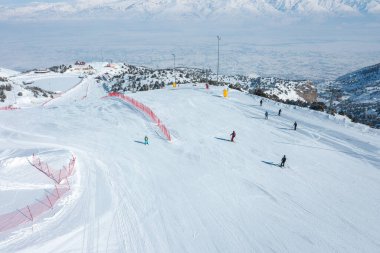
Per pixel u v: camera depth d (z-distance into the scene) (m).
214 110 46.50
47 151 30.56
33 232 17.59
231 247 16.98
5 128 40.72
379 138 36.84
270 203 21.62
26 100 98.62
